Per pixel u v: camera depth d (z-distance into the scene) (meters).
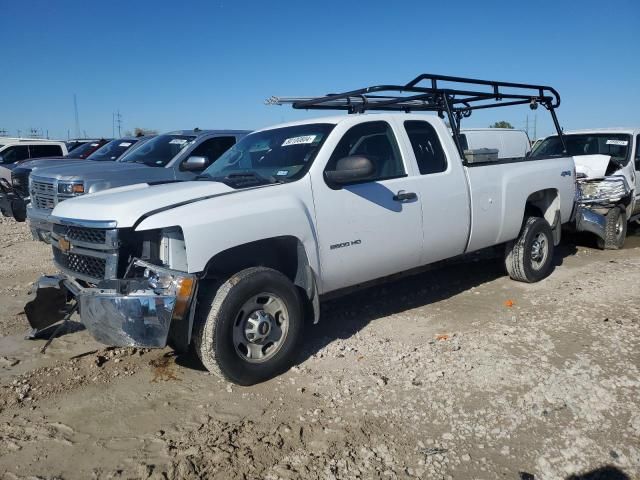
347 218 4.88
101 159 12.73
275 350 4.44
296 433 3.63
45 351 5.02
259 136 5.75
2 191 13.33
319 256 4.70
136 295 3.94
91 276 4.45
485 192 6.16
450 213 5.75
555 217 7.38
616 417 3.74
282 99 6.30
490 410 3.85
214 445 3.51
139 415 3.91
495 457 3.34
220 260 4.47
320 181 4.77
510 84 6.85
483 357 4.68
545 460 3.31
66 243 4.57
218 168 5.62
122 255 4.20
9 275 7.94
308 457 3.36
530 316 5.72
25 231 12.10
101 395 4.21
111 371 4.62
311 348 5.03
